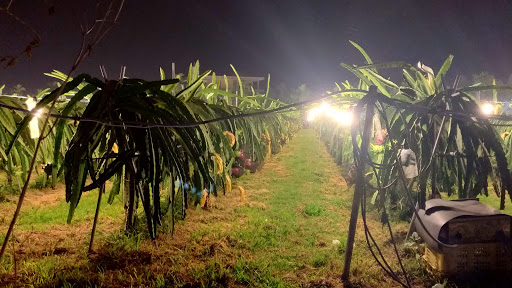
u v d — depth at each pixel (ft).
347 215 18.78
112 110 10.24
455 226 11.54
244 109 22.45
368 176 18.71
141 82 11.16
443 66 14.96
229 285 11.32
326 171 31.01
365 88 20.57
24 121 9.61
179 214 17.51
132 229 14.57
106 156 10.23
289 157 39.04
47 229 15.71
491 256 11.75
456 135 12.69
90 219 17.11
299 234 15.93
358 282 11.55
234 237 14.94
